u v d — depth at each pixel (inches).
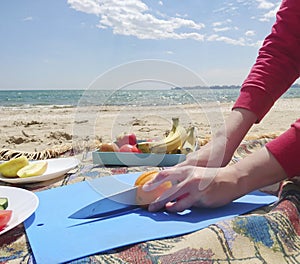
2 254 22.1
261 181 28.8
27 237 24.1
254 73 36.3
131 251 21.8
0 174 41.2
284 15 36.4
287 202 26.7
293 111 176.9
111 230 24.8
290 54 35.5
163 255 21.2
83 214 27.9
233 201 30.4
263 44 38.1
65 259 20.7
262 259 21.4
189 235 23.7
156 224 25.8
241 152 48.7
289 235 23.6
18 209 27.9
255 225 23.5
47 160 46.2
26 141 121.7
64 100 420.8
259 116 35.0
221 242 22.1
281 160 28.4
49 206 30.1
